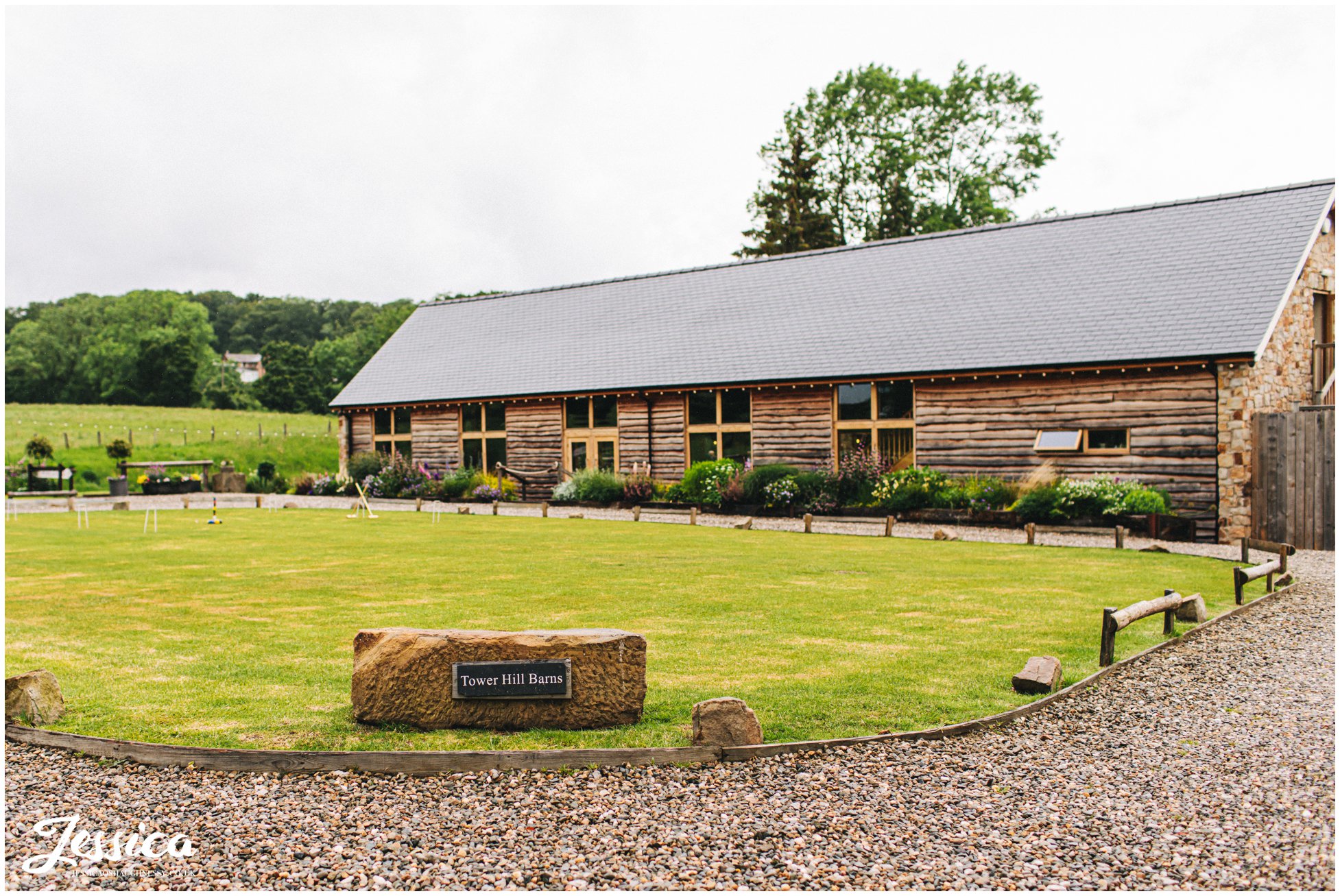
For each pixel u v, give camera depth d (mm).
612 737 5629
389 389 31547
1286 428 16859
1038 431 19750
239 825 4570
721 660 7418
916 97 43438
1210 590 10953
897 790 4953
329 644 8102
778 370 23484
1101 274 21344
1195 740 5797
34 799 4918
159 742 5613
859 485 21438
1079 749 5605
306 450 52250
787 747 5441
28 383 79312
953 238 25922
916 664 7328
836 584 11258
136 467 39750
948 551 14805
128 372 77875
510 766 5188
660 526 19625
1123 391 18703
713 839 4375
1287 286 18156
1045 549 15094
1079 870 4102
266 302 126625
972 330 21516
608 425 26938
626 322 29406
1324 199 19984
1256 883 3979
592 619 9062
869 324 23656
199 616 9398
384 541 16688
